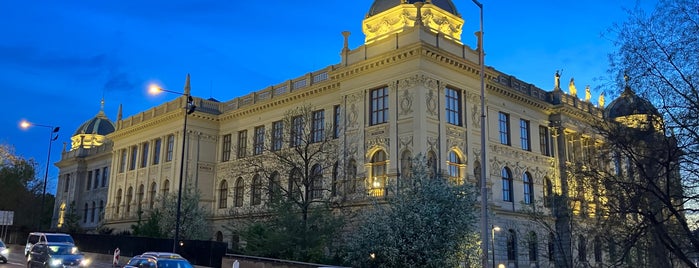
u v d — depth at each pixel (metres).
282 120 53.38
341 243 39.72
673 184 22.36
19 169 86.25
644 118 22.11
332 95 48.66
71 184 91.06
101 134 106.94
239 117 59.22
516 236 47.50
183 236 51.47
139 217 55.41
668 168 21.20
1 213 65.31
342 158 44.88
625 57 22.14
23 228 80.94
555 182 54.00
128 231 60.19
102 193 83.31
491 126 48.09
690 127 20.72
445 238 32.81
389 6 47.25
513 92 50.75
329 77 48.00
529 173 51.66
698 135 20.34
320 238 36.31
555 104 55.91
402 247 32.44
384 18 46.97
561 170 51.97
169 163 61.16
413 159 36.34
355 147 44.16
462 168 42.59
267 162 51.09
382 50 43.78
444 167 40.59
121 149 72.06
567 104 55.62
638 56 21.83
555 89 57.19
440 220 32.84
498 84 48.97
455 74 43.81
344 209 41.12
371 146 42.78
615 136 22.83
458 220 33.12
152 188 63.72
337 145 46.12
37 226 88.75
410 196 34.25
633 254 26.59
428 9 45.66
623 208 22.83
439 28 46.22
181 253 42.22
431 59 41.69
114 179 71.81
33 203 87.12
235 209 55.50
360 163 43.19
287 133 46.84
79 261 29.86
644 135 21.97
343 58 46.72
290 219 36.59
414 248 31.98
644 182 22.38
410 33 42.06
